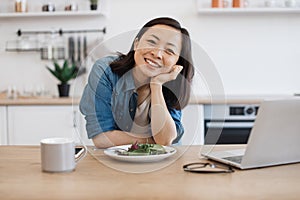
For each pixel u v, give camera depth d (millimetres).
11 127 3131
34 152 1480
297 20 3578
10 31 3654
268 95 3494
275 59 3611
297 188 1022
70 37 3615
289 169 1214
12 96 3498
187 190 1004
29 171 1189
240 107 3072
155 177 1117
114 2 3604
